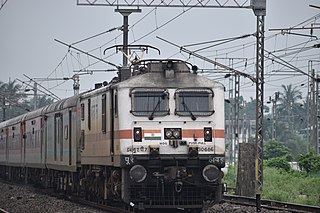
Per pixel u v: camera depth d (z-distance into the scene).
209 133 43.62
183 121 43.47
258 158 68.06
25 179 90.38
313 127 123.00
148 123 43.22
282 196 65.81
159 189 43.44
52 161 70.25
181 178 42.69
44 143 75.12
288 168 122.06
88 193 56.84
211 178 43.00
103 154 48.31
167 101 43.53
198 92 43.91
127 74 47.59
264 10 66.94
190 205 43.50
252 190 68.31
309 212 48.78
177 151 43.12
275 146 155.25
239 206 55.69
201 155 43.31
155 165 42.91
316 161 108.38
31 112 87.88
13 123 99.50
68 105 62.69
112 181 46.62
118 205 50.50
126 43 77.31
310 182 82.25
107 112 46.88
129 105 43.28
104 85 53.81
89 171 54.44
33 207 55.34
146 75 44.09
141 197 43.34
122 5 65.00
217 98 44.09
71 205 56.19
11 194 72.44
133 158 42.75
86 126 54.25
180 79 44.19
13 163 98.62
